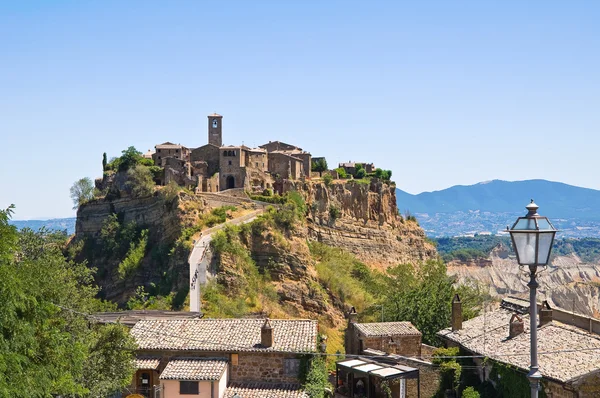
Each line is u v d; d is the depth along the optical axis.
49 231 61.31
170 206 130.12
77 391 38.34
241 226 121.56
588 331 54.44
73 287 54.03
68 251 149.25
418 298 82.38
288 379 51.59
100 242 146.38
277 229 127.19
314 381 51.66
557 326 54.81
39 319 36.38
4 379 30.28
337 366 58.84
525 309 63.66
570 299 162.88
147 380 52.25
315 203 159.75
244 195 143.00
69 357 39.25
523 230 20.89
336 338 109.00
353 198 175.00
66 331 45.78
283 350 51.38
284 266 121.56
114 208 148.12
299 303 118.12
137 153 154.38
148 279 126.19
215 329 55.53
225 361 51.69
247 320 56.91
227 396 50.38
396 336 64.94
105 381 44.31
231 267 112.25
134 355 52.34
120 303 127.12
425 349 65.50
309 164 172.00
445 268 118.31
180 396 49.81
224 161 149.50
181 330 55.47
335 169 186.00
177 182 142.75
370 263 171.00
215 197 135.00
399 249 186.38
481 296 93.06
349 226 170.62
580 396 43.88
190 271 103.50
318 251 145.00
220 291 108.12
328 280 126.62
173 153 156.00
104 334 46.47
